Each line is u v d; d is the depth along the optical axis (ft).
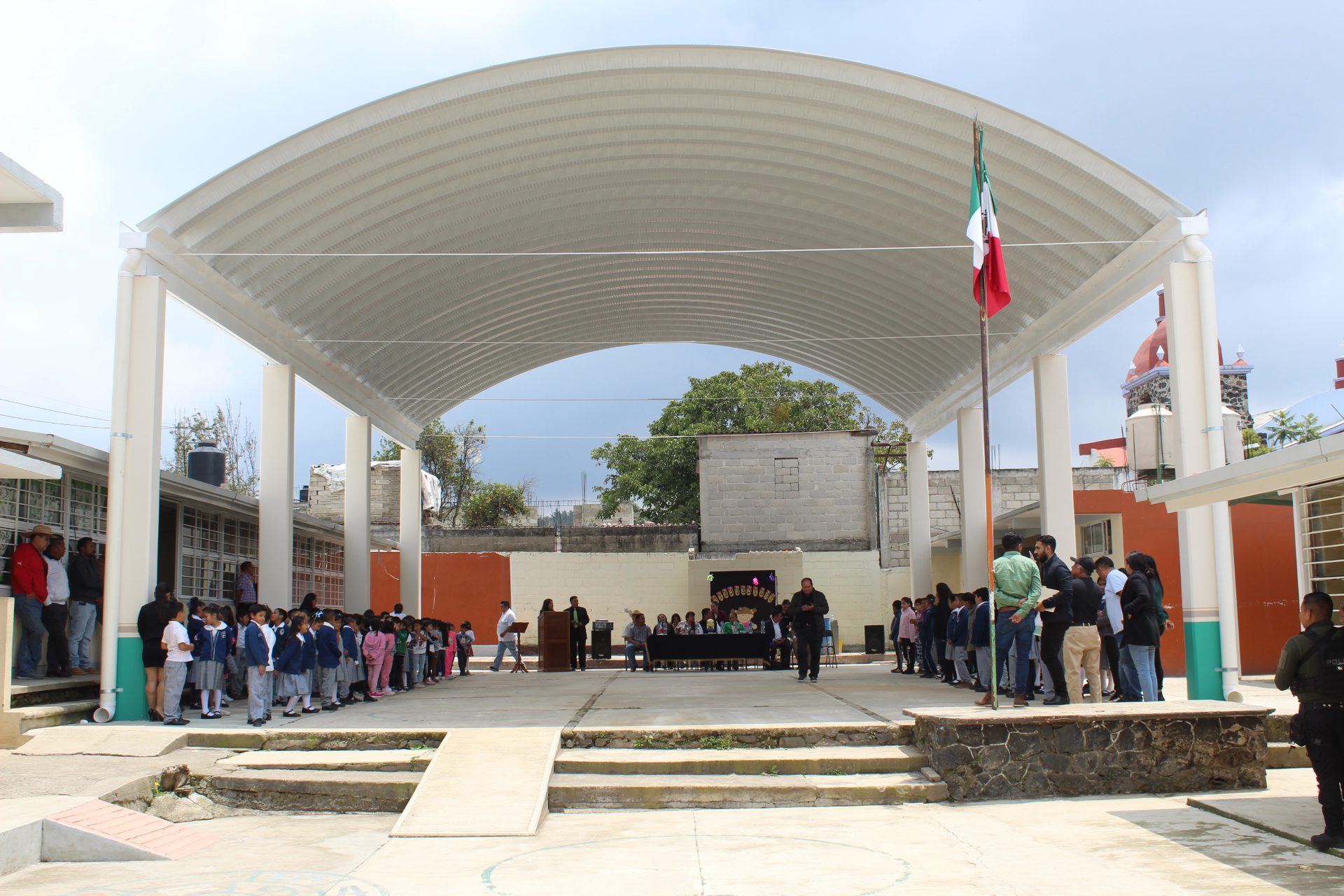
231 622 44.57
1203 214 42.11
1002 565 38.32
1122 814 27.35
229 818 29.76
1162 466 64.54
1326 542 47.26
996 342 62.64
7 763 31.50
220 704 40.14
